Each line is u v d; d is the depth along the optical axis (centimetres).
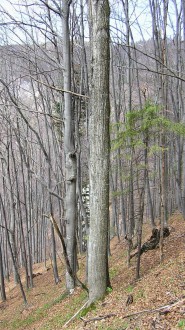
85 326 655
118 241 2009
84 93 1452
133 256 1286
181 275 730
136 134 861
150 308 597
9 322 1329
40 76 1606
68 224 1147
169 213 2080
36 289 1766
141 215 928
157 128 878
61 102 1429
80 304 920
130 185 1112
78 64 1554
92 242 752
